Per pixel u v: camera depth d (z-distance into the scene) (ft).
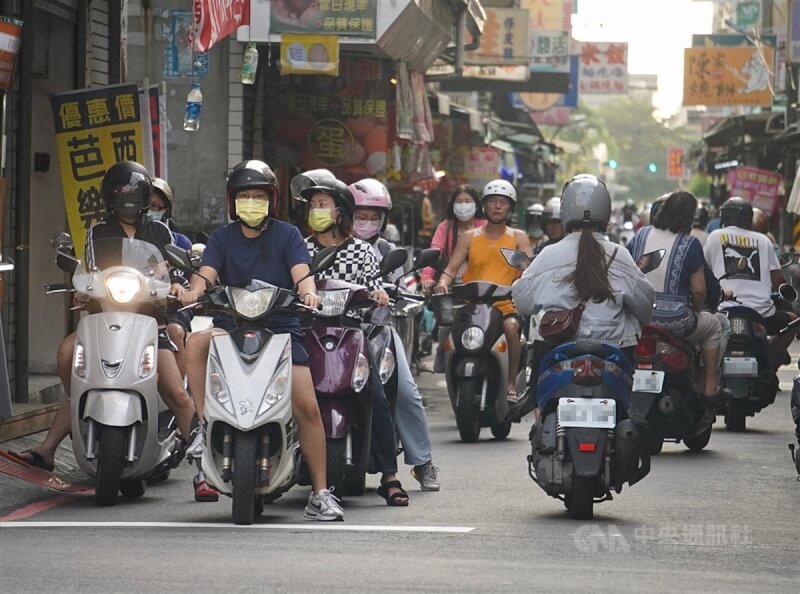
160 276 70.33
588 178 69.62
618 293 67.72
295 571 51.88
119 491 74.33
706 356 93.04
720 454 93.40
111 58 120.16
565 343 67.62
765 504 72.84
